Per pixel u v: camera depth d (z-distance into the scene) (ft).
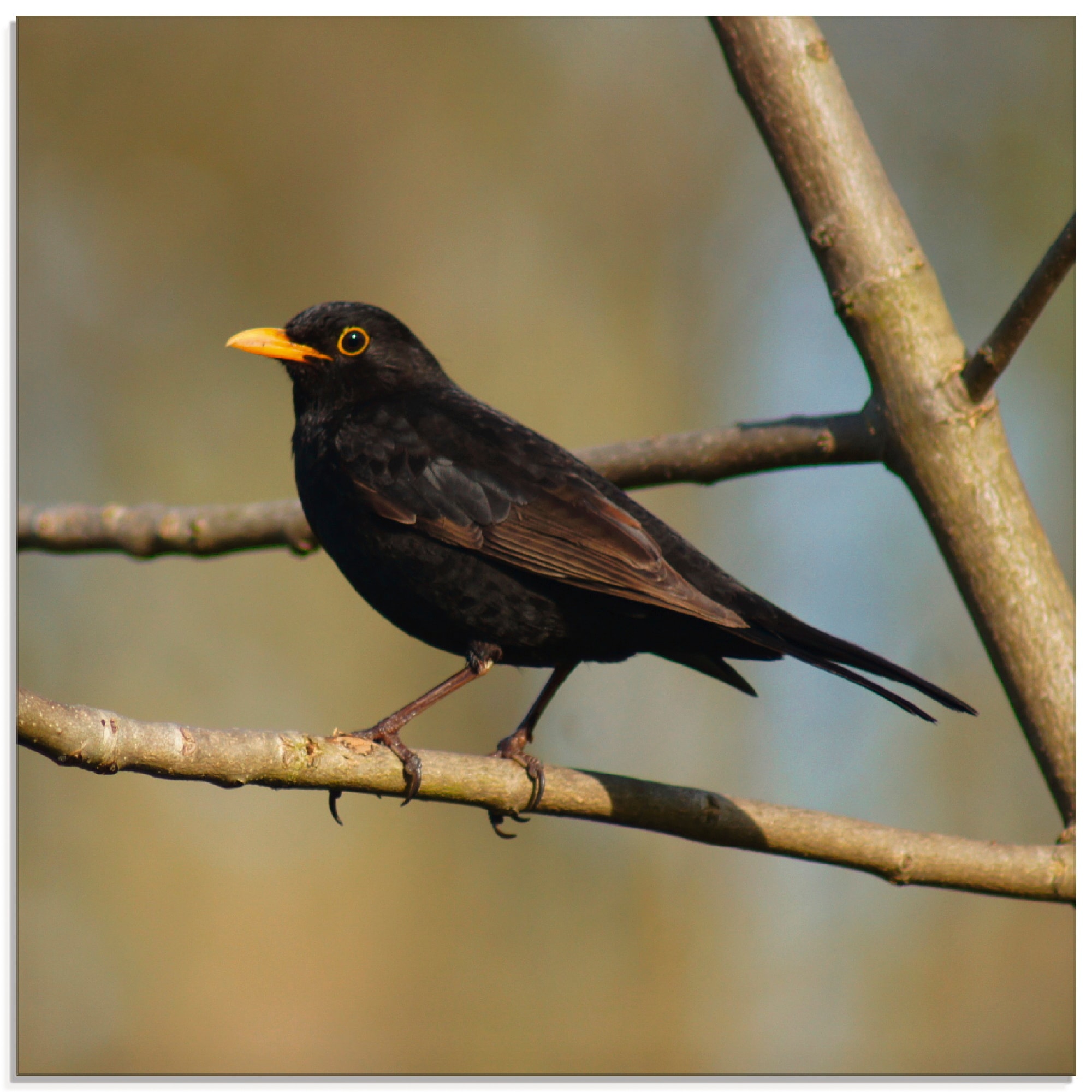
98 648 47.32
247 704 48.52
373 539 22.20
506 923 47.09
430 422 22.90
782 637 20.29
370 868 47.50
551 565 20.80
